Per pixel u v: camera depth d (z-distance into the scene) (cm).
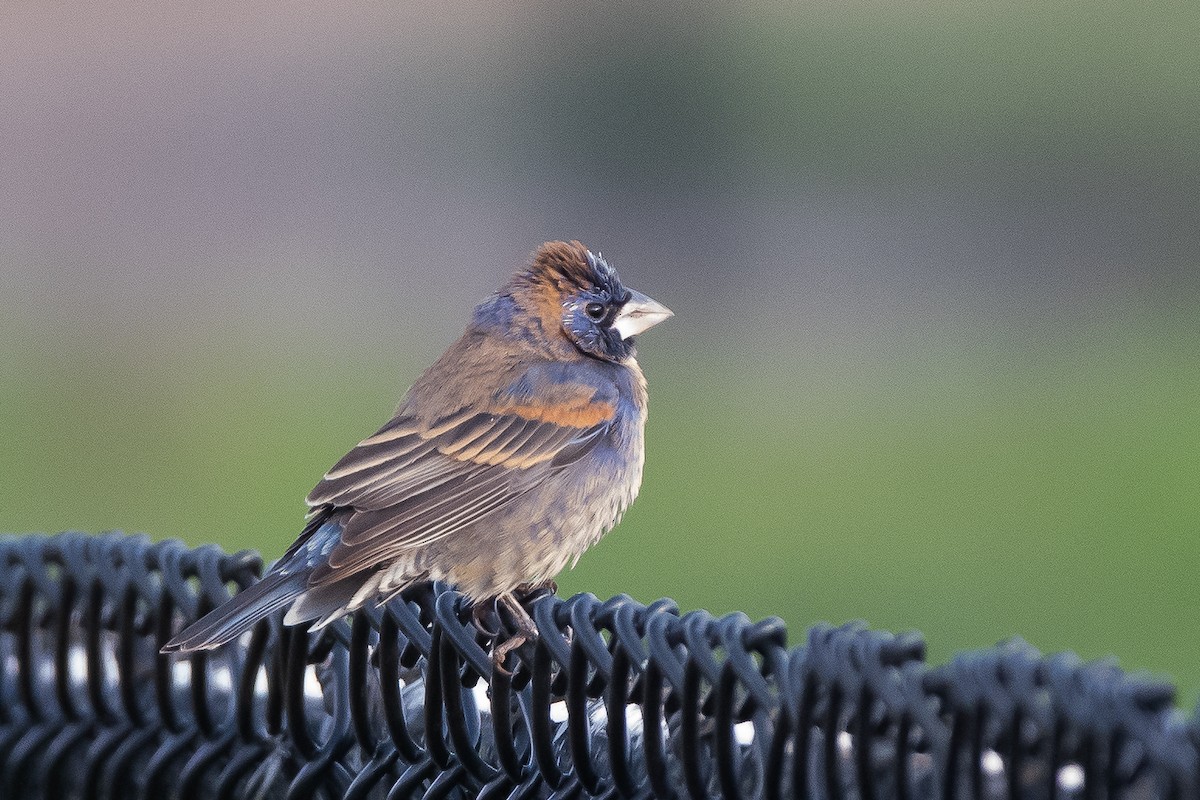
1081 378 1761
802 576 1223
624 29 2175
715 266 2080
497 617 495
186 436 1603
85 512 1399
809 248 2094
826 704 361
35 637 522
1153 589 1175
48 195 2162
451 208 2177
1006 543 1282
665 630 396
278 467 1517
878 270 2069
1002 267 2016
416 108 2233
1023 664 335
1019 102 2134
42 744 517
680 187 2167
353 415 1666
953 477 1472
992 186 2112
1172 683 319
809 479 1470
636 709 438
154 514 1395
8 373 1809
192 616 484
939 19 2262
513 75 2234
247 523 1369
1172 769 308
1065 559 1236
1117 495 1400
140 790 499
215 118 2238
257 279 2061
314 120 2227
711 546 1295
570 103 2220
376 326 1930
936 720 344
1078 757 329
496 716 434
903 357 1855
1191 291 1966
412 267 2078
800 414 1669
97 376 1784
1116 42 2192
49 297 2014
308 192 2195
